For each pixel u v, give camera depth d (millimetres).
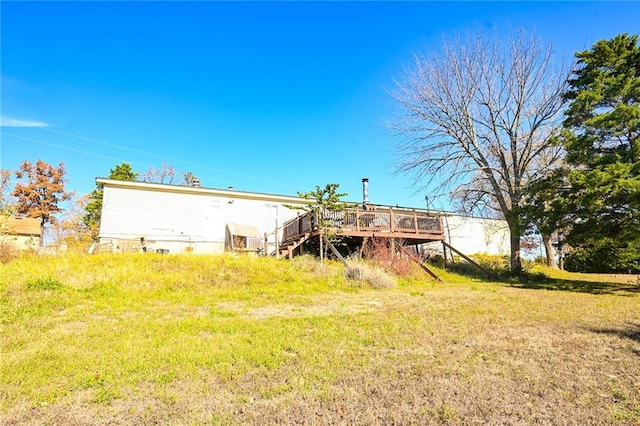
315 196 14531
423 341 5344
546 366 4223
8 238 12789
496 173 20781
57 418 3043
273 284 11000
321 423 2922
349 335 5664
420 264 15750
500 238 31719
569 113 13727
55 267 10016
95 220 33656
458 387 3609
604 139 12883
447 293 11328
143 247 15203
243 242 20656
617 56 13570
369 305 8766
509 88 18688
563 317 7238
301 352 4762
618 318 7156
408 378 3859
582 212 12922
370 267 13578
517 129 18609
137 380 3811
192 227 20828
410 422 2930
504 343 5242
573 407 3170
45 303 7465
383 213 16250
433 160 20156
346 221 15227
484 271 17859
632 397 3354
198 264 11727
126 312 7406
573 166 14156
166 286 9688
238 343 5176
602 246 22359
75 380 3781
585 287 13836
